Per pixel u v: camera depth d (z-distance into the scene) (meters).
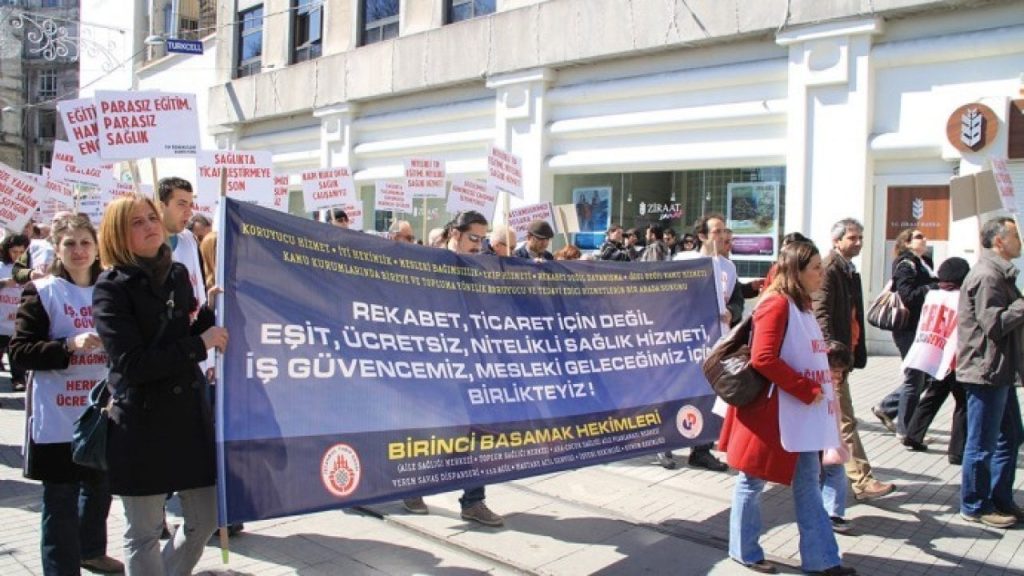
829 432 4.10
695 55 13.02
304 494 3.49
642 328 5.09
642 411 4.89
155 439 3.09
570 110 14.80
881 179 11.20
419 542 4.72
